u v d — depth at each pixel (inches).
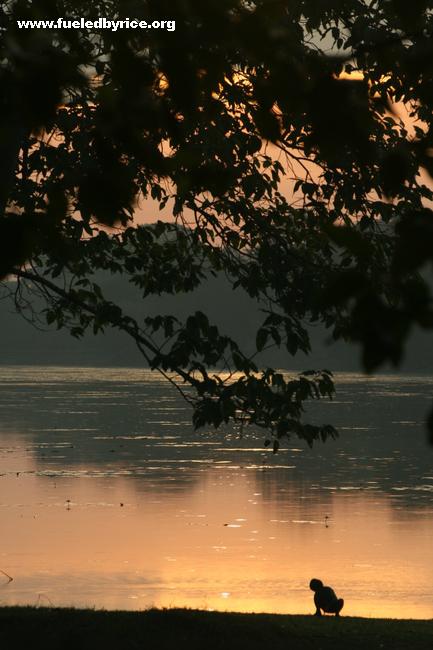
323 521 3085.6
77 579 2192.4
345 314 1293.1
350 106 256.1
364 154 264.2
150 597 1990.7
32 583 2138.3
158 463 4655.5
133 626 1218.0
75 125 1071.6
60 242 291.9
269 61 258.5
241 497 3607.3
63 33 285.1
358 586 2151.8
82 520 3065.9
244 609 1879.9
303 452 5216.5
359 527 2967.5
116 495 3609.7
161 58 268.5
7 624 1226.0
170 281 1513.3
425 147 284.7
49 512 3218.5
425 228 241.4
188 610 1332.4
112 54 279.1
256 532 2878.9
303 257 1441.9
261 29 255.9
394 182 284.4
